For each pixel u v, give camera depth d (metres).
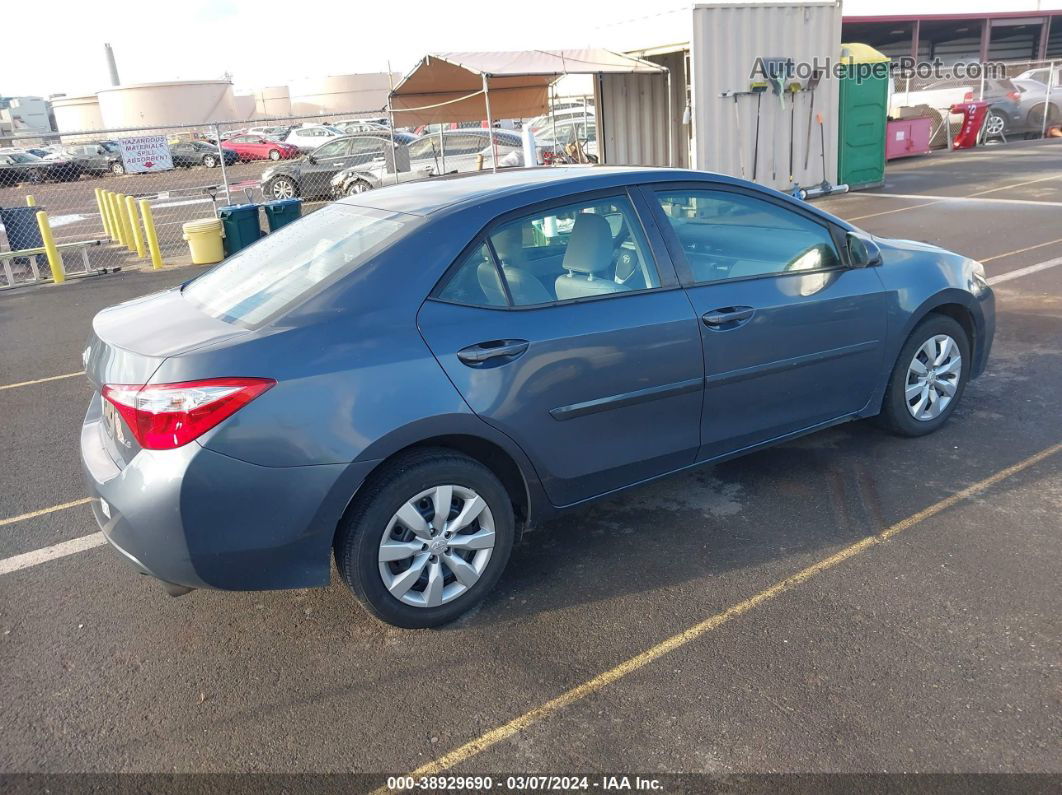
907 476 4.26
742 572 3.52
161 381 2.74
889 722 2.61
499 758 2.58
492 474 3.25
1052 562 3.42
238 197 21.36
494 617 3.31
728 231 3.85
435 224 3.21
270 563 2.88
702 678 2.88
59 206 24.14
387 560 3.08
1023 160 17.95
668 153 15.32
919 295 4.36
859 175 15.19
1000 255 9.15
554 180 3.55
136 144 12.81
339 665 3.07
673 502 4.18
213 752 2.67
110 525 2.92
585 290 3.43
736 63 13.18
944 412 4.73
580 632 3.18
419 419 2.97
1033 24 32.62
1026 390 5.29
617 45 14.22
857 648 2.97
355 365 2.90
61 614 3.50
